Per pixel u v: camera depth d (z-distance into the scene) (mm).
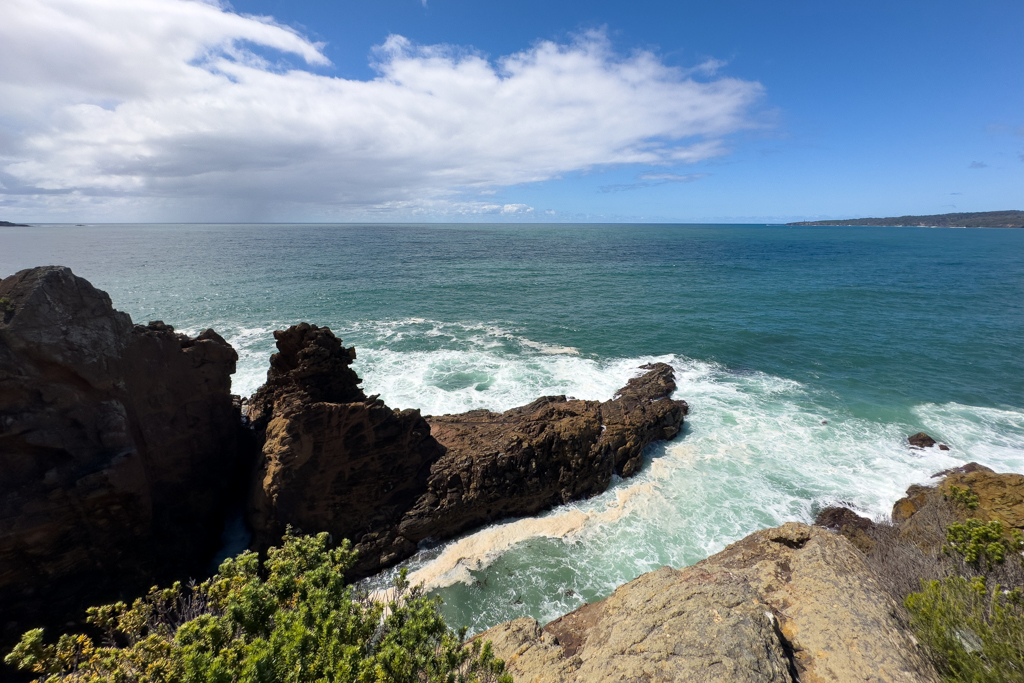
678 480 24656
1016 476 17969
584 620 12297
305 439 19266
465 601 18031
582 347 45562
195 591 11227
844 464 25906
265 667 6855
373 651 8266
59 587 14820
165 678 7656
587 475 23625
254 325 51062
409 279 85250
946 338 49000
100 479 15250
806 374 39250
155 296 63938
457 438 24516
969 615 8523
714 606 9641
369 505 20406
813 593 10258
